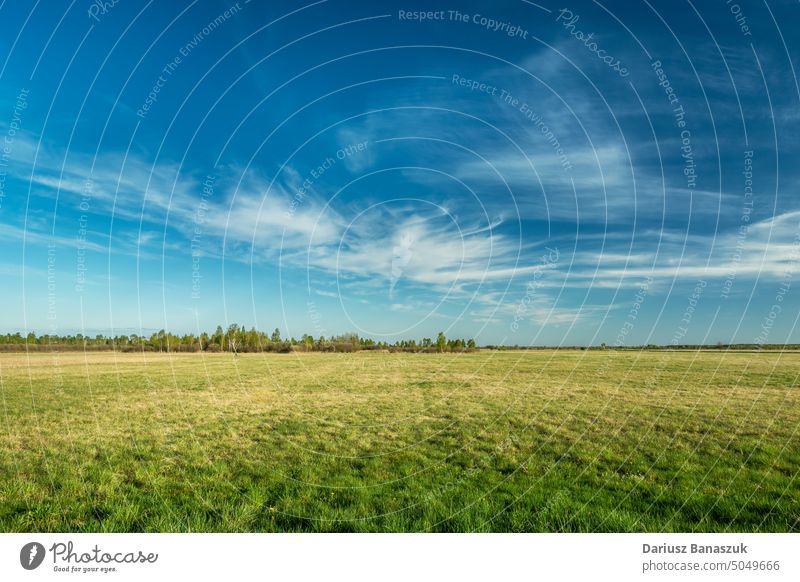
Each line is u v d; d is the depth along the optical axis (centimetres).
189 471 982
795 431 1335
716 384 2292
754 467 1020
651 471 1000
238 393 2097
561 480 952
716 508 807
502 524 763
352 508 818
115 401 1853
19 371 2888
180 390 2169
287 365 3328
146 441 1218
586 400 1878
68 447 1145
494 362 3519
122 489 868
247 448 1180
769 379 2450
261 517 778
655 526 748
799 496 849
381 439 1300
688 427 1393
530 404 1808
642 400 1867
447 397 1992
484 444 1238
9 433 1302
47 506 786
